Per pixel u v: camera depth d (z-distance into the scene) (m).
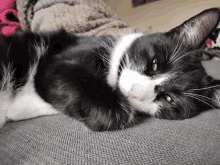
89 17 0.26
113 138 0.12
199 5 0.55
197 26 0.20
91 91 0.15
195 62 0.20
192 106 0.18
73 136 0.12
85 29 0.25
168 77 0.18
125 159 0.10
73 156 0.10
